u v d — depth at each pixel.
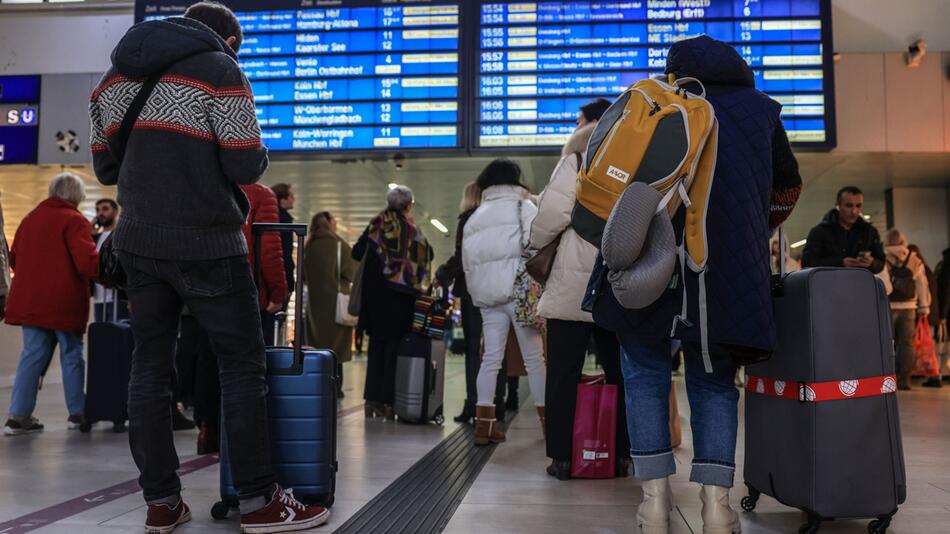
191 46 2.17
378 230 5.26
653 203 1.90
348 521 2.39
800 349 2.24
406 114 7.62
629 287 1.91
